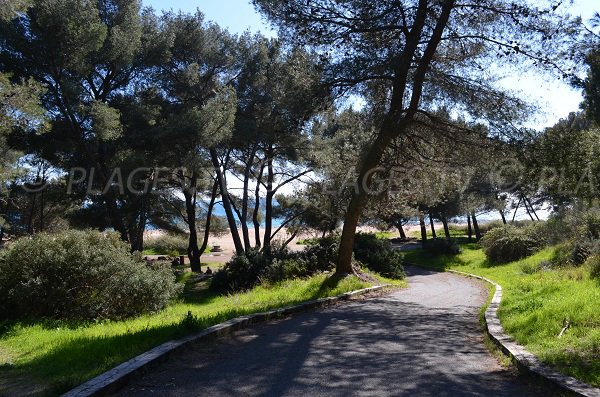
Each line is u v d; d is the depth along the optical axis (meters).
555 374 5.13
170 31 22.92
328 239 21.44
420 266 34.41
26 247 11.03
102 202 23.67
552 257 20.09
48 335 8.73
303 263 18.44
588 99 10.90
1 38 17.06
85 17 17.25
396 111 14.95
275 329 8.43
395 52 14.66
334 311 10.91
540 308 8.45
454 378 5.46
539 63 13.27
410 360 6.30
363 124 17.38
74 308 11.07
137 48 20.61
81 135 19.20
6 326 9.88
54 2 16.55
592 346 5.95
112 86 21.53
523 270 20.59
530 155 13.16
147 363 5.57
